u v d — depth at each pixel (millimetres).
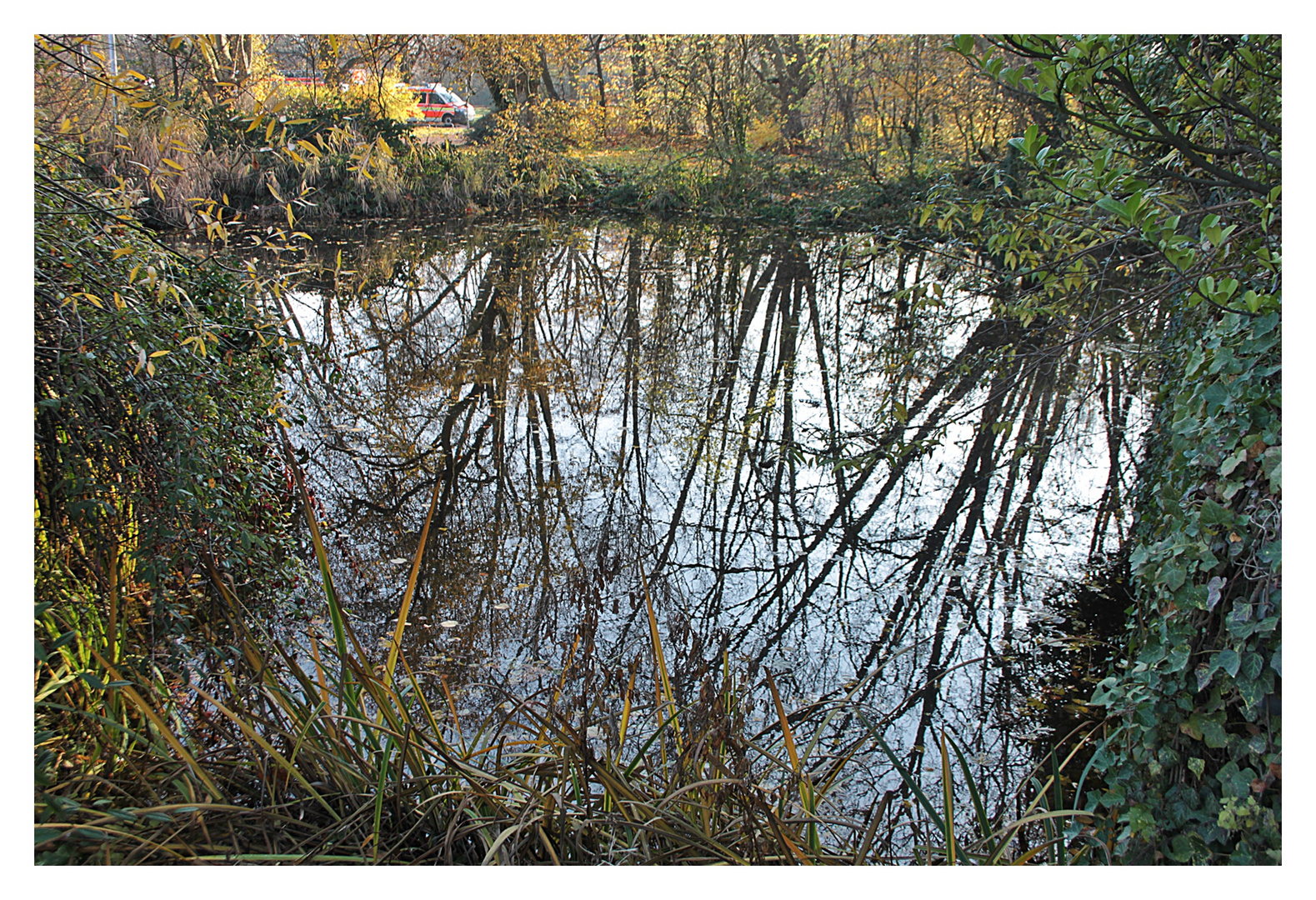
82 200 2496
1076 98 1960
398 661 2977
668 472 4781
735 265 9578
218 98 6414
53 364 2283
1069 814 1780
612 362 6605
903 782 2453
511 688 2850
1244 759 1722
